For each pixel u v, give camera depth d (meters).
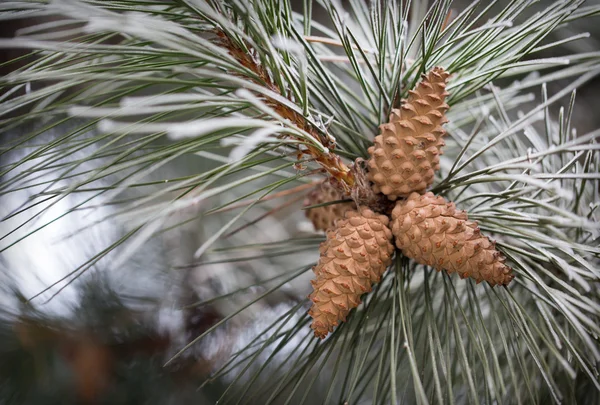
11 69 0.89
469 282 0.65
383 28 0.64
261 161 0.62
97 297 0.90
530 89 1.01
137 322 0.91
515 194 0.66
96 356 0.88
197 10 0.59
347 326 0.66
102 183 0.93
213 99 0.57
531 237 0.62
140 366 0.91
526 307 0.71
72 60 0.63
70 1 0.52
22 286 0.88
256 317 0.93
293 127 0.57
